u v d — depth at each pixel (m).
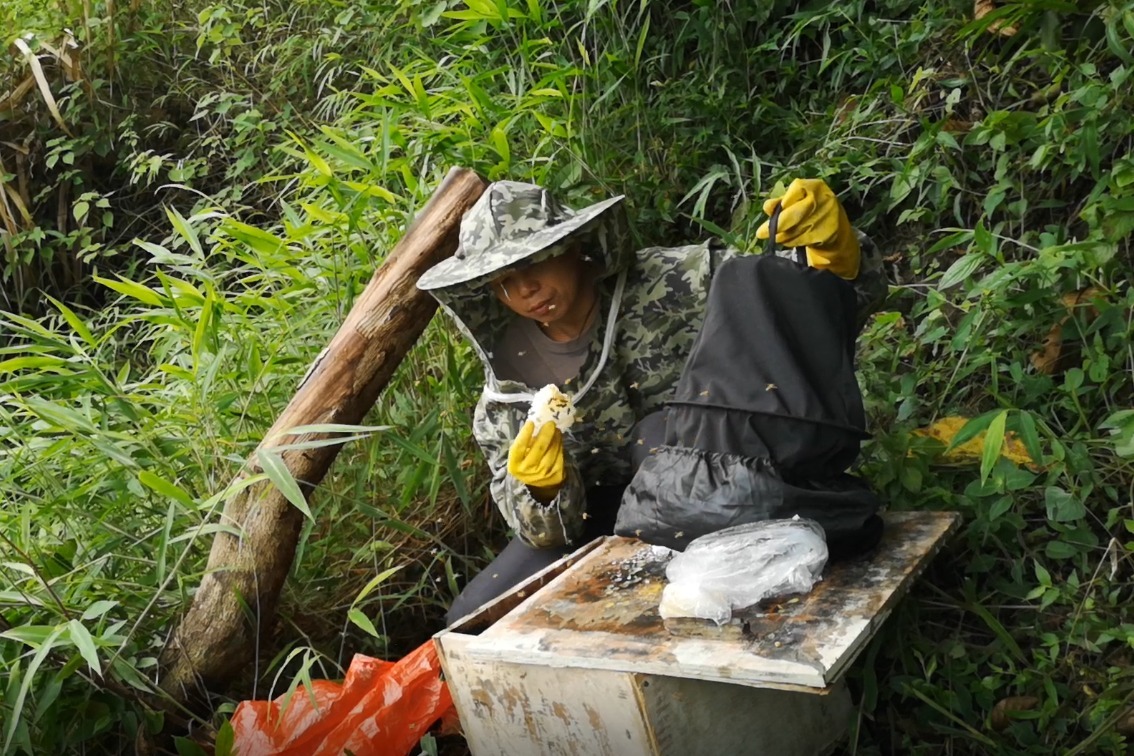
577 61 3.57
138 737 2.21
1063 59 2.57
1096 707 1.88
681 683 1.65
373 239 2.95
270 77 4.46
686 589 1.64
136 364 3.76
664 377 2.20
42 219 4.68
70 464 2.58
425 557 2.76
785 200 1.84
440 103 3.19
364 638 2.62
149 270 4.45
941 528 1.84
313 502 2.64
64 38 4.59
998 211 2.73
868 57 3.14
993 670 2.07
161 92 4.80
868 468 2.26
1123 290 2.37
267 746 2.06
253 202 4.32
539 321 2.08
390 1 3.99
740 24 3.47
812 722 1.95
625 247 2.10
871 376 2.44
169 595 2.41
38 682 2.17
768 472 1.71
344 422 2.41
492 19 3.13
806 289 1.80
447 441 2.63
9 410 3.31
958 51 2.99
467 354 2.86
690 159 3.29
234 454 2.35
